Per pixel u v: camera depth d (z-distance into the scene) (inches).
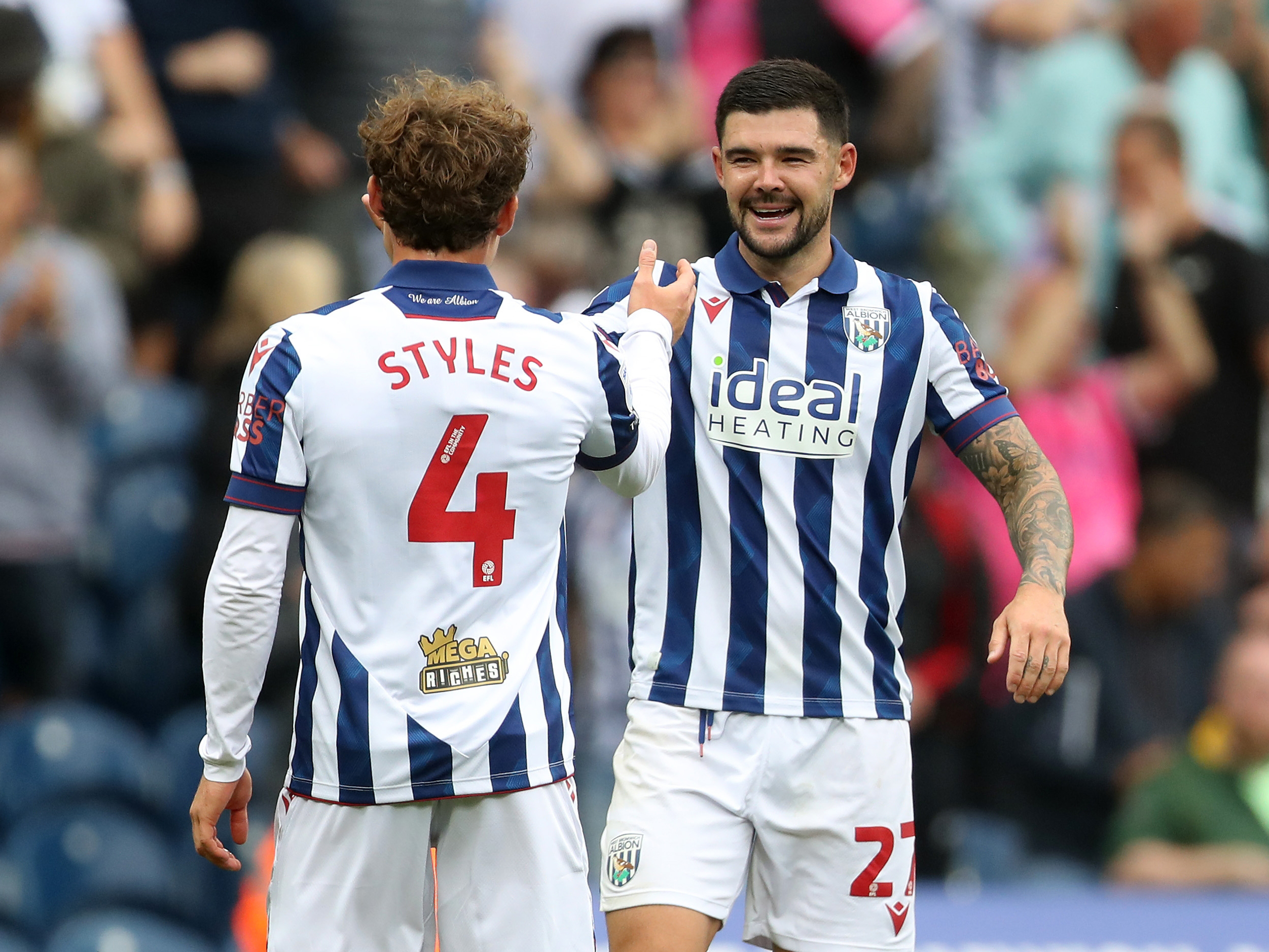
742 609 480.4
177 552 967.6
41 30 1000.2
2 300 921.5
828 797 479.5
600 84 1086.4
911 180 1149.7
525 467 411.8
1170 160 1110.4
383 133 416.5
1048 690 431.5
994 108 1197.7
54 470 930.1
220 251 1070.4
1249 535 1064.2
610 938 478.0
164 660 963.3
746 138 468.1
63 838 866.8
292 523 408.5
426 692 406.6
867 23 1151.0
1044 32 1187.9
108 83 1040.8
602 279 1038.4
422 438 405.1
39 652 923.4
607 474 437.1
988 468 481.1
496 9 1130.0
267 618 407.2
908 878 489.1
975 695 898.1
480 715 408.2
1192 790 874.1
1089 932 764.0
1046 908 778.8
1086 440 1053.8
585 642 865.5
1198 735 891.4
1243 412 1099.9
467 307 415.5
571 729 426.0
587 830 851.4
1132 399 1087.0
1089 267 1099.3
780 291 483.5
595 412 422.3
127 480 986.7
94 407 951.6
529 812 413.7
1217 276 1102.4
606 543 884.0
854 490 480.1
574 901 421.4
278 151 1087.0
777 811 480.1
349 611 407.8
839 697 480.7
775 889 487.2
